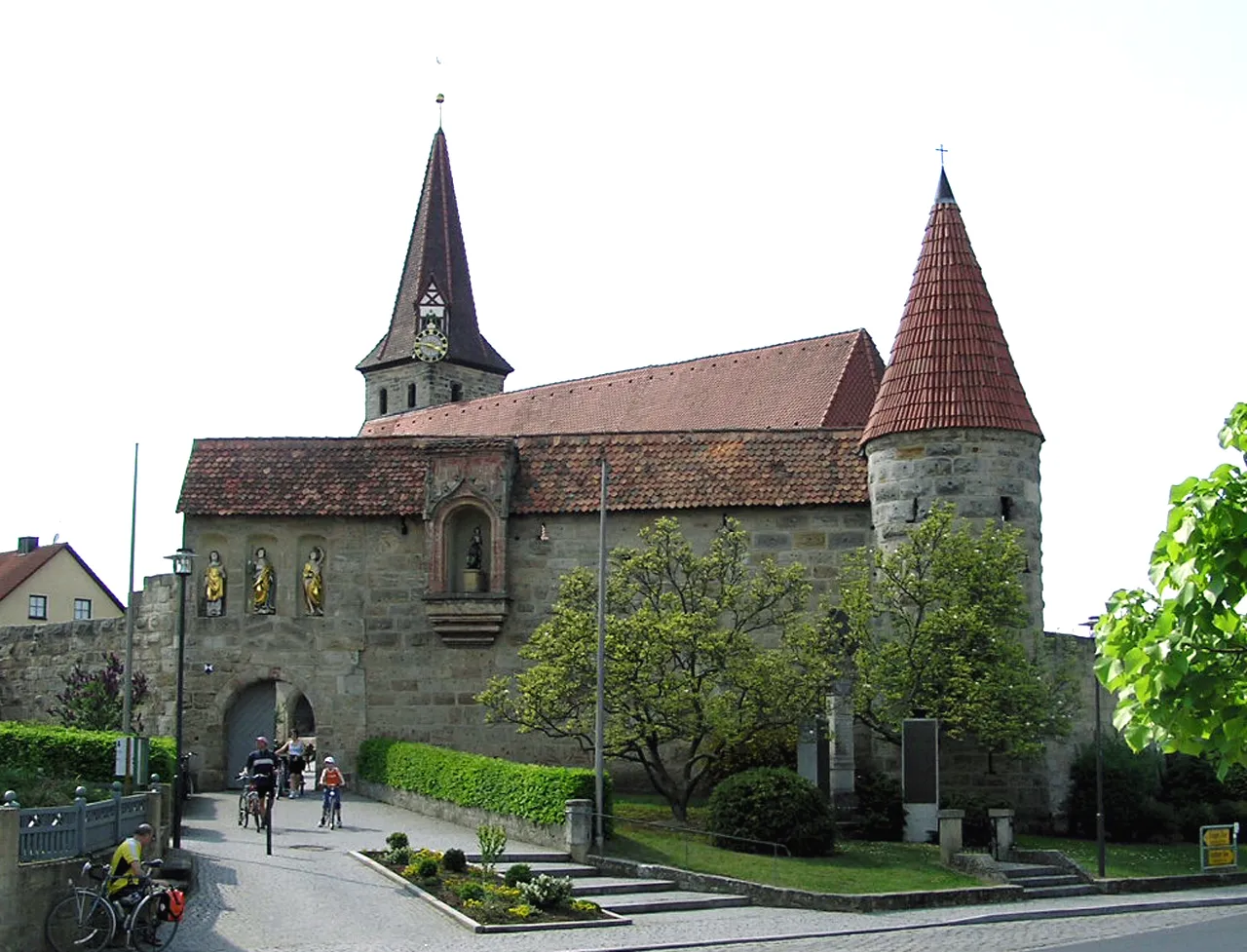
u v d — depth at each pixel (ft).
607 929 95.76
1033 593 148.05
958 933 97.30
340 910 95.20
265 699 161.68
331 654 159.02
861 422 206.90
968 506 146.30
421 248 366.43
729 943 91.30
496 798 125.80
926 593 138.72
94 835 89.20
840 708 137.18
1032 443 149.59
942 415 147.02
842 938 94.07
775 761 136.67
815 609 152.56
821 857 123.03
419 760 140.46
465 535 159.84
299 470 162.20
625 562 137.39
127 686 147.33
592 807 118.01
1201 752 39.99
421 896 99.66
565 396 259.80
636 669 128.67
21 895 78.28
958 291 151.23
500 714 138.21
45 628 181.47
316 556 160.76
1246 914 112.16
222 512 159.22
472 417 276.21
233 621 159.94
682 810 132.05
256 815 124.77
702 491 155.53
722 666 130.72
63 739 130.82
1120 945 89.76
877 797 136.26
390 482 160.76
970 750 144.46
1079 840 147.54
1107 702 160.56
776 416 214.48
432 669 158.10
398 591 159.43
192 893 98.12
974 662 137.39
